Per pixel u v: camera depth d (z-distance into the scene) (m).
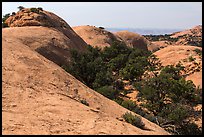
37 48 53.16
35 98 15.43
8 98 14.19
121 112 20.61
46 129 11.52
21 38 53.94
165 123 25.09
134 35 139.62
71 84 21.45
